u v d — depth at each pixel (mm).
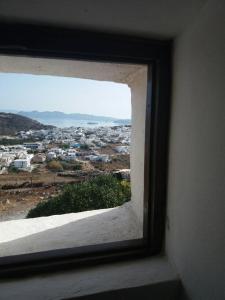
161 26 541
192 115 524
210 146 458
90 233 879
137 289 584
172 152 629
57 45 555
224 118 414
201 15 478
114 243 704
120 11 480
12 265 617
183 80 562
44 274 626
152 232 693
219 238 436
